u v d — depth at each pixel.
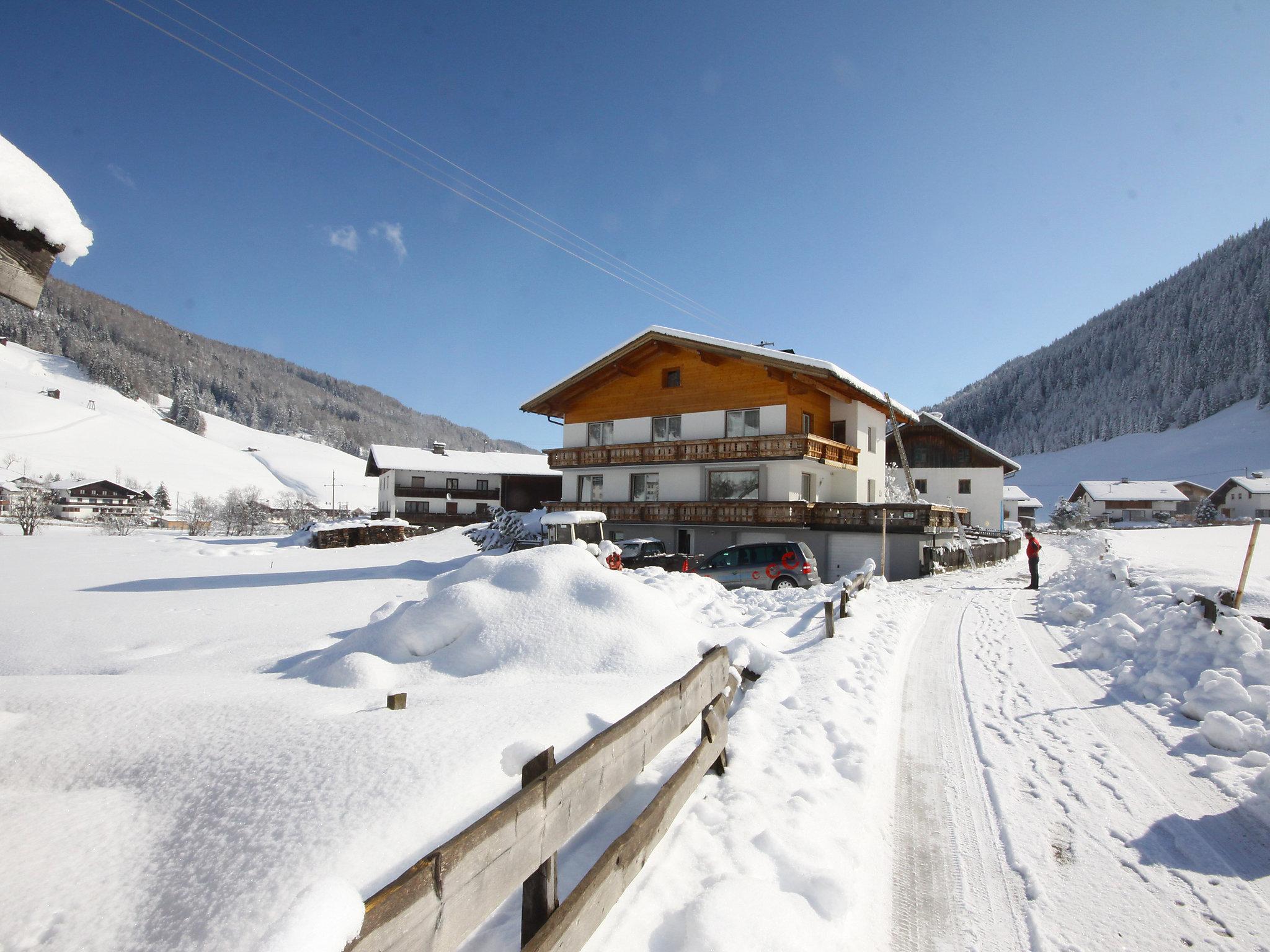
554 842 2.48
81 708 4.09
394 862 2.55
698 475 28.34
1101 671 8.51
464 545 31.88
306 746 3.42
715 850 3.67
